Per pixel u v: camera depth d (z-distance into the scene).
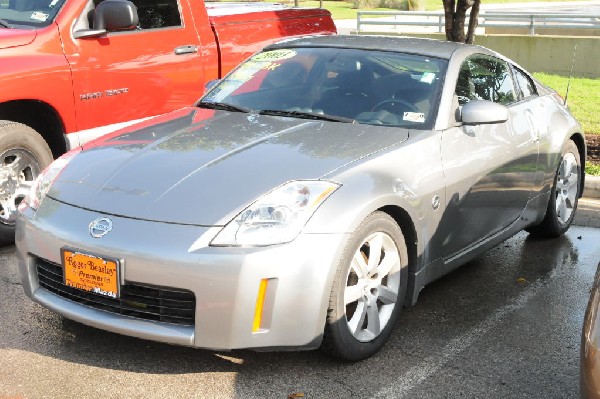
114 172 3.92
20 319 4.32
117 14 5.86
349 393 3.61
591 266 5.48
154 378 3.71
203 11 6.79
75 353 3.94
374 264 3.88
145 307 3.57
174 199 3.63
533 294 4.93
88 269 3.59
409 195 3.99
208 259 3.40
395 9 36.06
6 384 3.62
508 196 5.05
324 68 4.90
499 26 18.47
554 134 5.62
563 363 3.98
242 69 5.21
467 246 4.70
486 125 4.81
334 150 4.04
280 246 3.46
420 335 4.26
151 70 6.32
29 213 3.95
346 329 3.72
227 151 4.01
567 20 19.78
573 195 6.16
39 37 5.65
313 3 38.12
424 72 4.73
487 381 3.77
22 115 5.84
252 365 3.85
